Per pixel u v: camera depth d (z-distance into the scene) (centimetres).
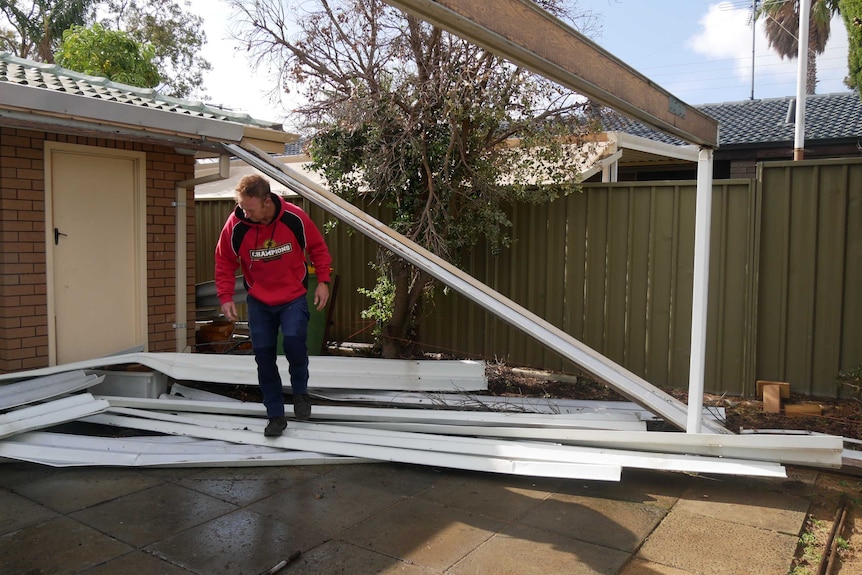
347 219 553
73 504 376
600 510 382
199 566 309
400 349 767
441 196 691
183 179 673
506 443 450
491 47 275
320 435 470
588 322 722
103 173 613
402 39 667
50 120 468
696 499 400
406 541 339
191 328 698
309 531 348
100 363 542
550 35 299
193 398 571
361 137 720
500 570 311
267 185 425
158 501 382
